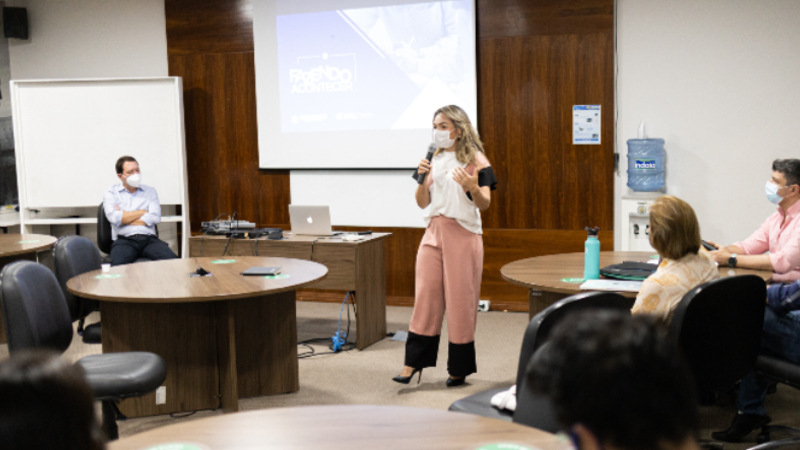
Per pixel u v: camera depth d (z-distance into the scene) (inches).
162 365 100.0
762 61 190.7
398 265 227.3
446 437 50.6
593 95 203.6
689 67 196.4
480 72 213.5
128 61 248.4
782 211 125.9
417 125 220.2
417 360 141.6
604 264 127.3
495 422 53.7
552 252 211.6
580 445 26.9
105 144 234.2
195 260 147.5
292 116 232.4
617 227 205.8
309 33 227.6
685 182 199.9
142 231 199.0
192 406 129.4
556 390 27.1
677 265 90.7
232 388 123.0
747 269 116.7
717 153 196.4
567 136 207.0
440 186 136.8
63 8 249.9
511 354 167.3
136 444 50.4
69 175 235.6
